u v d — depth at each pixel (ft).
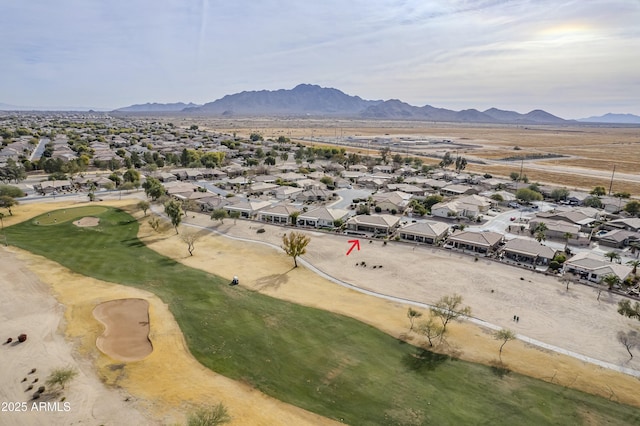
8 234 284.20
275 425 117.19
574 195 463.42
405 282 229.25
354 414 123.54
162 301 194.29
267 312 187.62
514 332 176.76
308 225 344.90
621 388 141.59
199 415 113.19
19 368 139.74
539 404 131.54
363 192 490.90
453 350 161.89
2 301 187.83
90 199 397.80
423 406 127.85
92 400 124.98
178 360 147.84
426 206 410.11
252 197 442.91
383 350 160.15
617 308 200.34
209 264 250.37
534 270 245.86
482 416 124.77
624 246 308.60
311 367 146.82
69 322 171.83
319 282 228.43
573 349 165.27
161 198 394.32
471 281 230.07
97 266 236.43
